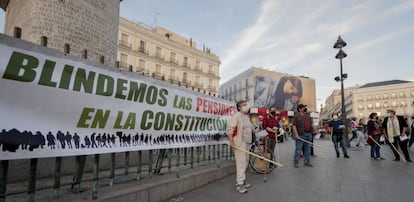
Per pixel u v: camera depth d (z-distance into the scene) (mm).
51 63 2324
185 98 4312
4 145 1938
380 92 75000
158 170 4094
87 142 2582
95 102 2713
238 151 4086
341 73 13242
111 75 2934
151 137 3502
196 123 4617
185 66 40406
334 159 7773
